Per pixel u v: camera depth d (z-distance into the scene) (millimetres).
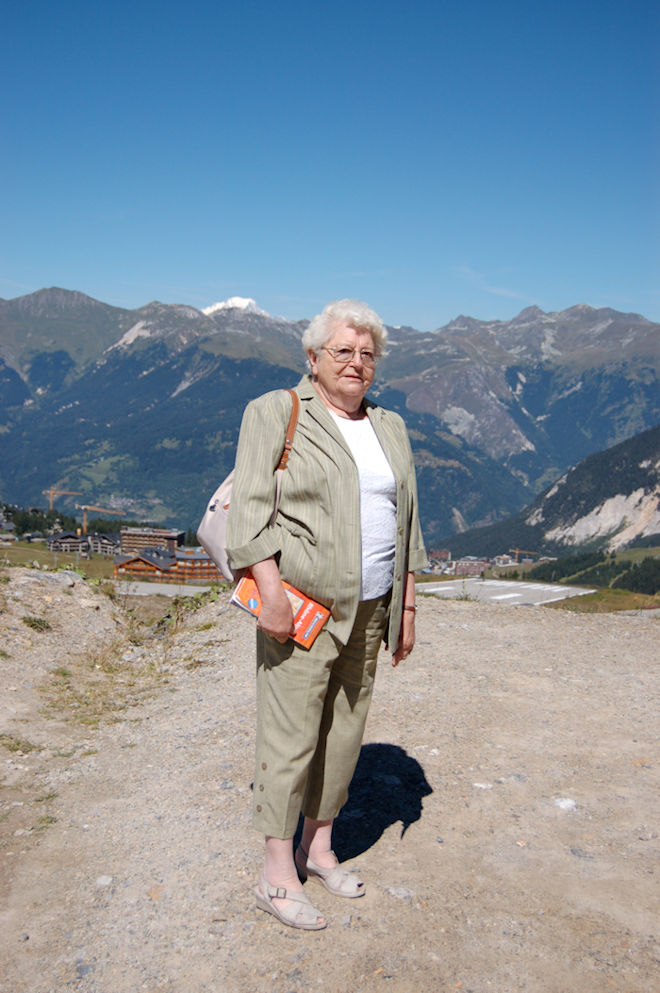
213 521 2904
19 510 177125
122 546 125875
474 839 3357
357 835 3402
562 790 3879
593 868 3104
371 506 2727
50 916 2783
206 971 2465
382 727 4832
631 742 4578
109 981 2424
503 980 2408
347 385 2721
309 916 2688
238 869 3090
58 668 6430
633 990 2357
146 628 8586
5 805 3748
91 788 3973
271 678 2723
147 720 5160
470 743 4547
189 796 3828
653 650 7039
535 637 7527
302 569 2598
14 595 8086
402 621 2992
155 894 2920
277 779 2703
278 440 2615
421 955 2533
